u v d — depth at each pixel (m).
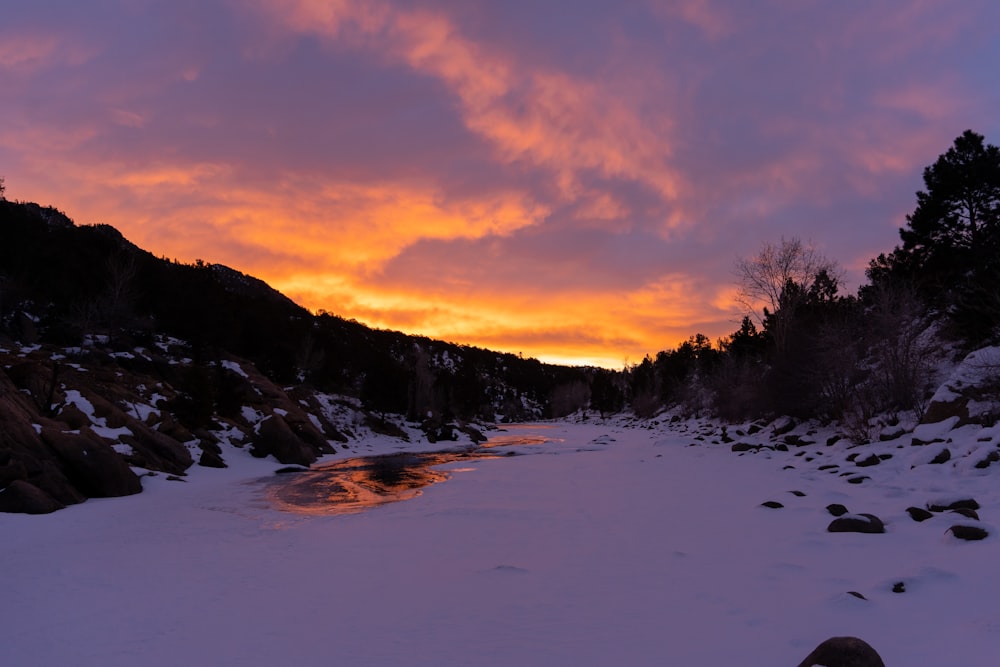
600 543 9.63
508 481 18.92
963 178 30.19
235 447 27.25
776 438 27.91
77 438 16.48
